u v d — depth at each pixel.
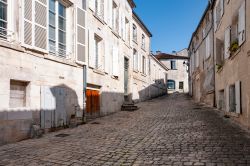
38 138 8.52
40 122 9.15
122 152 6.43
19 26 8.24
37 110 9.03
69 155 6.23
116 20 17.86
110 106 15.84
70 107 11.11
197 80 24.39
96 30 14.00
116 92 17.03
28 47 8.52
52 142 7.82
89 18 13.13
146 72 27.44
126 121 12.38
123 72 18.70
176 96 35.25
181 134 8.42
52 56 9.91
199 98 22.95
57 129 10.06
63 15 11.30
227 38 11.81
